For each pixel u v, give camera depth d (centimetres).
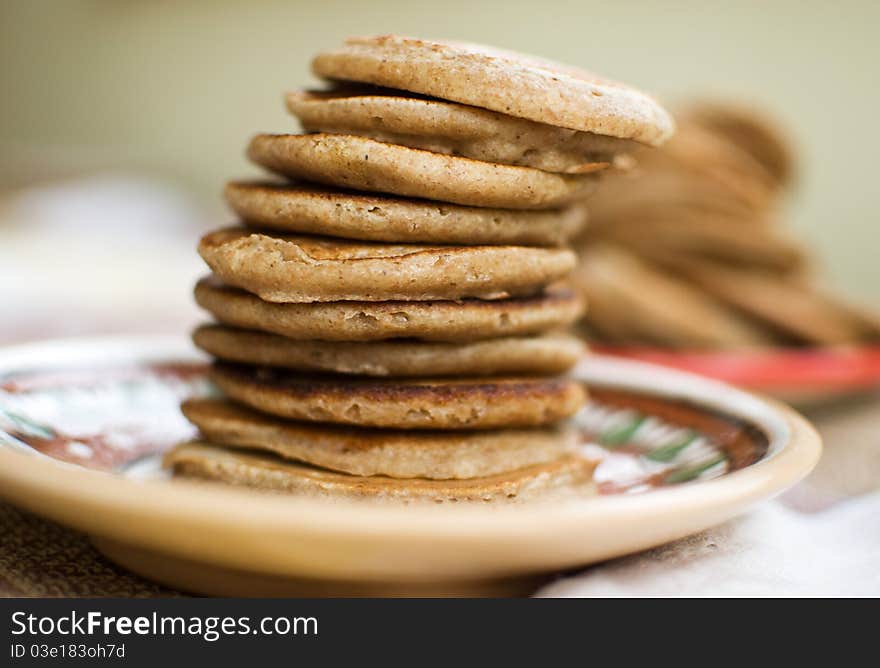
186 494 28
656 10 117
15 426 37
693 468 37
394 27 135
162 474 37
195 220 137
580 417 43
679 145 62
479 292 34
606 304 56
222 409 36
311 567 28
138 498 27
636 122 34
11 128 184
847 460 43
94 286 81
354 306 33
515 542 27
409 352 34
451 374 35
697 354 53
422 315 33
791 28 109
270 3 146
